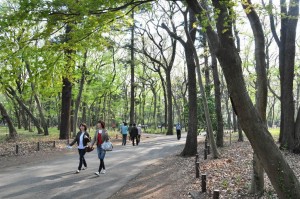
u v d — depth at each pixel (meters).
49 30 7.42
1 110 29.67
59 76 9.16
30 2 6.38
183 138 38.72
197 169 12.04
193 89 19.28
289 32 19.34
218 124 23.22
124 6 7.09
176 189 10.71
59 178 12.48
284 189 6.36
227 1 6.38
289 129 18.70
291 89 18.97
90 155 20.09
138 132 29.39
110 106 65.81
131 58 41.84
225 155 17.91
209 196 9.37
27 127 52.25
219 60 6.38
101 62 34.28
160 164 16.58
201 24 6.70
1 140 28.70
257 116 6.35
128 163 16.83
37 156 19.19
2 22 6.66
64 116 30.38
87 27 7.46
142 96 69.50
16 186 11.03
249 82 36.84
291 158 16.11
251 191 9.22
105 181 12.07
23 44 7.66
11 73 7.95
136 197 9.87
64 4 6.56
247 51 30.91
